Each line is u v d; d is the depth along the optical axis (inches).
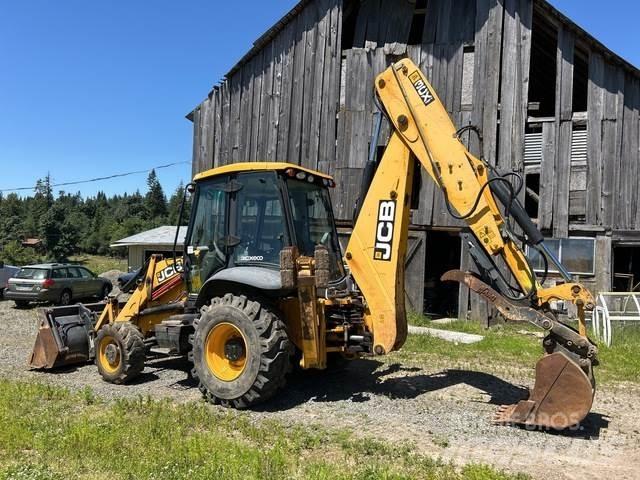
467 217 226.4
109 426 203.5
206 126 644.7
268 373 230.4
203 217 274.7
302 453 185.2
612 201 495.2
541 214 512.1
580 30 497.4
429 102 238.4
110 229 2780.5
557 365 207.5
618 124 499.2
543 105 735.1
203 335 245.1
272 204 251.6
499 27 524.7
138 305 297.7
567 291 208.4
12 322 538.0
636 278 600.7
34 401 241.8
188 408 229.9
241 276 241.4
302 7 592.1
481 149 237.6
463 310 529.3
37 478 156.6
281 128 599.5
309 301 235.5
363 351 251.1
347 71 576.7
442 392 266.8
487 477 161.8
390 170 245.3
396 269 241.9
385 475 159.8
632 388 285.4
